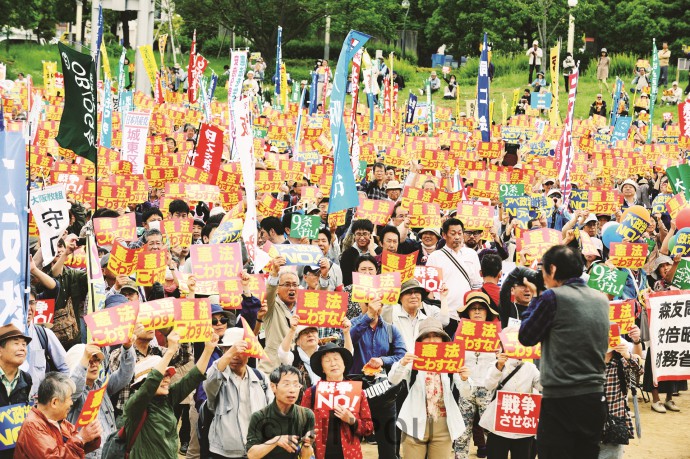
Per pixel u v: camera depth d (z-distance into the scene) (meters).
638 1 91.38
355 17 89.88
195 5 88.56
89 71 17.83
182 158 29.22
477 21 90.81
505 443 14.92
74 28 92.12
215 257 14.95
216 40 95.56
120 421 13.14
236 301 14.95
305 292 14.38
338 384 13.25
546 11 85.25
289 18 89.94
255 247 15.88
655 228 26.00
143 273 15.62
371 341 15.37
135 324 12.52
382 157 35.78
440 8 93.25
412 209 21.41
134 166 26.92
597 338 12.04
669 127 49.62
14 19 82.19
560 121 58.34
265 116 45.56
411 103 51.41
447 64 94.50
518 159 37.75
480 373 15.67
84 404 11.77
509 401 14.45
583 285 12.23
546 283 12.50
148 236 17.83
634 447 18.83
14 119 39.44
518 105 64.06
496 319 16.00
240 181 26.17
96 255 14.40
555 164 32.03
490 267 18.12
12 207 12.30
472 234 21.27
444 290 17.14
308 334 14.63
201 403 14.57
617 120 43.94
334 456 13.23
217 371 13.52
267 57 90.44
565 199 25.56
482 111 32.97
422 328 14.50
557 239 19.09
